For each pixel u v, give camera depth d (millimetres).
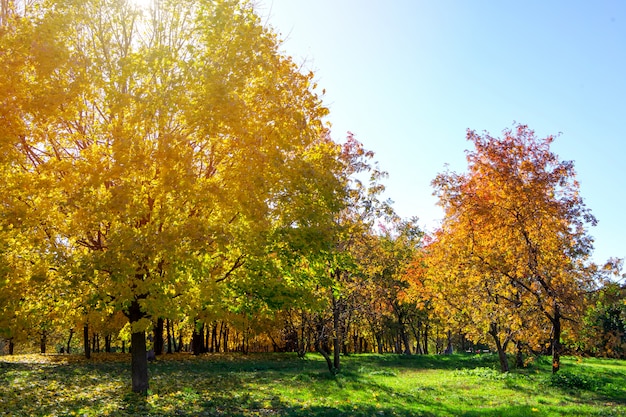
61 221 11273
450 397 16453
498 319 24125
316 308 14773
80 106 11625
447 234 26094
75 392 14133
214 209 12703
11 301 10898
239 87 12742
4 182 10516
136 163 11062
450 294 27047
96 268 10422
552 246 22625
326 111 15109
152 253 10672
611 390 18641
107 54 13258
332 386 18109
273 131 13133
